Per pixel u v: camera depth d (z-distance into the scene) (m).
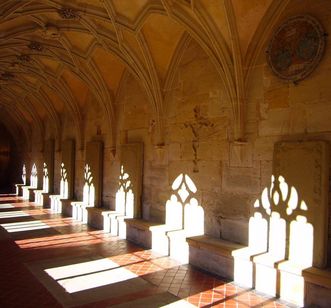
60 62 9.56
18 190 18.62
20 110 17.00
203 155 6.82
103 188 10.50
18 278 5.77
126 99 9.33
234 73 5.92
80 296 5.04
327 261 4.77
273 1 5.34
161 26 6.93
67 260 6.78
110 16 6.83
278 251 5.30
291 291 4.89
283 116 5.39
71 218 11.62
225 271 5.88
